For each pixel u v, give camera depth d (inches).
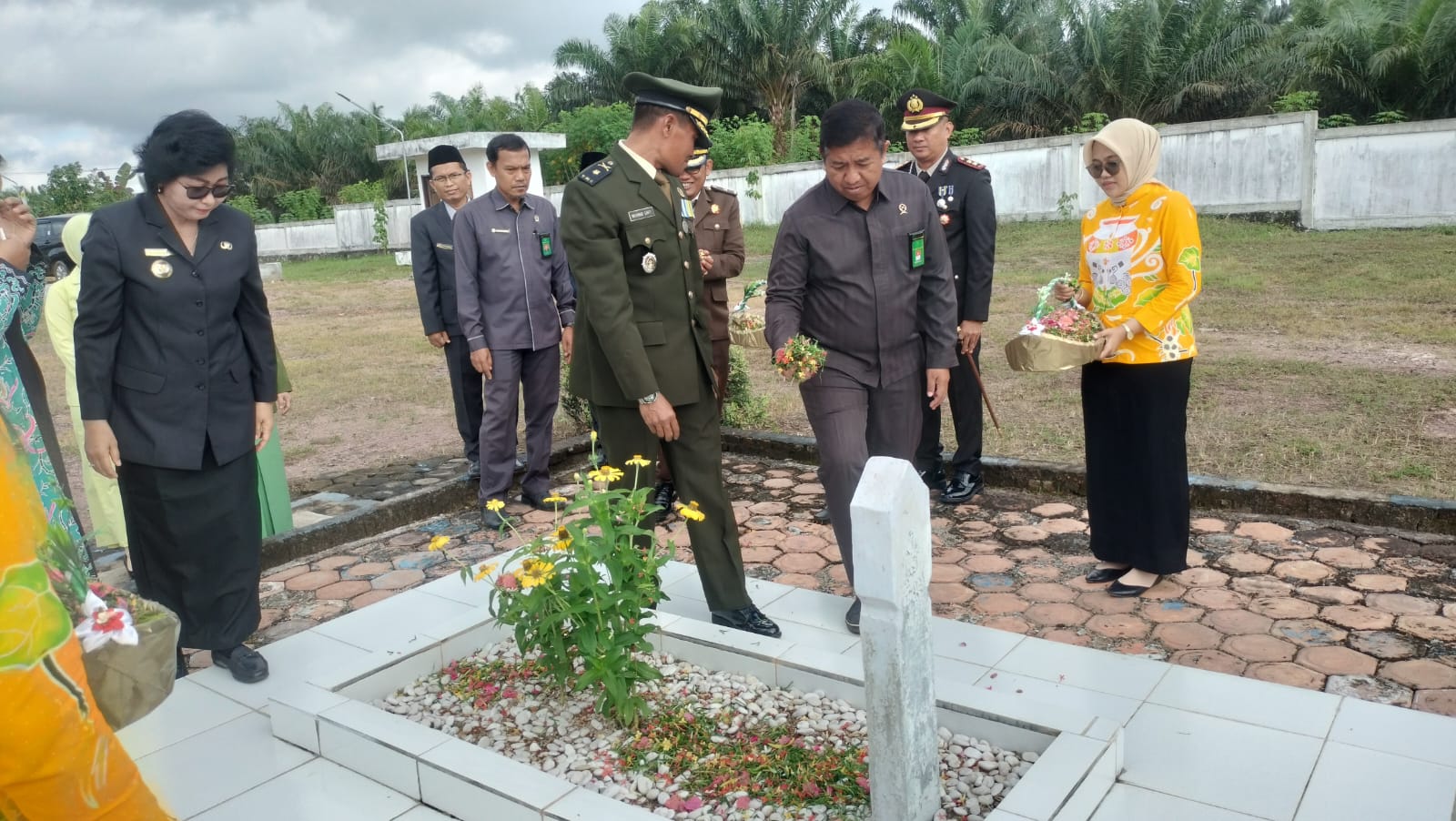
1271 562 159.0
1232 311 376.8
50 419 151.3
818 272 142.3
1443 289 388.2
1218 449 213.2
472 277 200.8
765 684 122.3
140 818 42.1
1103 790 97.2
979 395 196.5
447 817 100.9
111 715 47.5
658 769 105.3
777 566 173.5
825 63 1131.9
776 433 246.4
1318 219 558.6
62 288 177.6
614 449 142.9
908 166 196.9
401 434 293.1
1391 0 780.6
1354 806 94.8
